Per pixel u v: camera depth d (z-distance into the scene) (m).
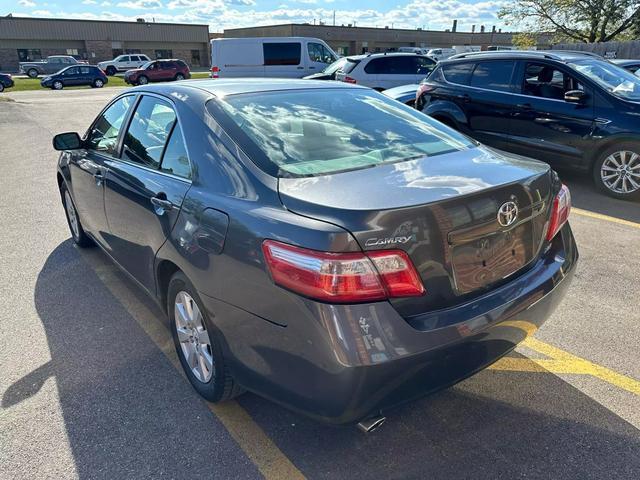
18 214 6.04
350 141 2.63
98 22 56.03
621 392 2.72
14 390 2.79
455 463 2.26
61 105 19.27
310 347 1.86
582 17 23.75
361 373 1.80
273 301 1.95
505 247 2.24
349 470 2.24
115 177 3.27
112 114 3.73
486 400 2.67
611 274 4.12
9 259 4.64
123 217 3.21
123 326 3.46
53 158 9.53
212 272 2.22
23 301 3.83
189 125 2.66
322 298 1.81
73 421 2.55
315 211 1.92
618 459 2.27
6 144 11.08
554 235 2.58
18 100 21.58
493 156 2.67
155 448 2.37
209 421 2.54
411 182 2.14
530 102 6.83
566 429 2.46
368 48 60.38
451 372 2.01
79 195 4.14
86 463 2.28
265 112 2.72
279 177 2.18
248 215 2.08
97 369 2.98
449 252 2.00
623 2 22.45
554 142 6.68
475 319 2.04
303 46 18.67
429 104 8.17
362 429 2.00
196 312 2.56
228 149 2.40
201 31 61.56
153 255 2.82
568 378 2.84
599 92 6.26
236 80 3.31
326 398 1.89
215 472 2.23
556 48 22.16
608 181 6.32
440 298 2.00
